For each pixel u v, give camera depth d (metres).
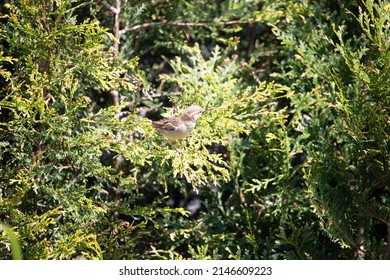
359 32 8.48
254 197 8.21
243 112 7.71
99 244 7.27
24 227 6.54
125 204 7.72
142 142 7.07
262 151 7.94
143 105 8.91
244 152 8.78
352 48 8.31
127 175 8.27
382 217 7.32
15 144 7.10
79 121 6.88
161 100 9.11
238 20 9.26
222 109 7.26
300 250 7.57
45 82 6.63
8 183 6.91
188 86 7.88
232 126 7.30
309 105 7.97
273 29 8.30
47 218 6.76
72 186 7.06
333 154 7.48
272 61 9.18
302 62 8.06
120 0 8.16
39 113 7.02
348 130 7.18
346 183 7.37
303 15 8.59
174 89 8.66
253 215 8.13
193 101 7.63
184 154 7.01
